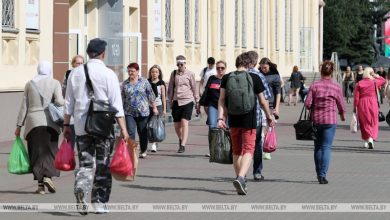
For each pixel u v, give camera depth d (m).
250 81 21.88
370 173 26.97
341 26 131.12
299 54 96.69
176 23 57.34
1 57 35.66
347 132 45.50
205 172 26.80
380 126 51.78
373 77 36.47
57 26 40.53
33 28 38.47
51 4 40.00
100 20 45.06
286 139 40.69
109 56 44.34
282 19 87.19
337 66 103.38
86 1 44.31
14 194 21.86
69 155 19.02
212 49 65.00
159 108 34.03
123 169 18.48
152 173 26.45
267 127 25.08
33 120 21.70
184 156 31.89
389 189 23.30
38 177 21.78
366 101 36.28
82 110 18.56
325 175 24.36
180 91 33.25
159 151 33.72
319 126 24.36
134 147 19.06
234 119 21.94
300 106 76.06
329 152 24.41
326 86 24.47
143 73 51.16
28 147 21.94
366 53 135.50
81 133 18.62
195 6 61.69
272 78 26.77
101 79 18.52
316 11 103.94
